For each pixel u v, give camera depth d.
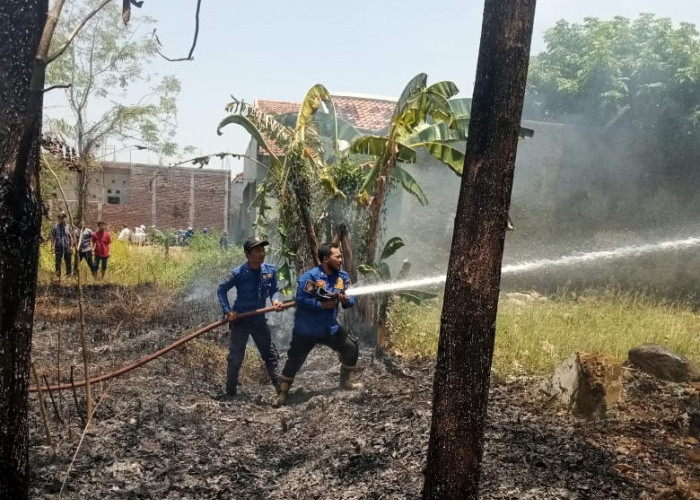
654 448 4.72
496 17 2.74
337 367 7.38
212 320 10.34
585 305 11.08
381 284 7.93
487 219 2.78
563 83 16.34
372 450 4.51
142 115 19.34
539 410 5.59
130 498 3.84
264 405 6.02
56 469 4.15
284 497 3.93
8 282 2.53
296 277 9.06
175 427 5.12
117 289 13.29
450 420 2.88
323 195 8.80
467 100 8.65
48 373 6.50
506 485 3.82
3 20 2.43
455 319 2.84
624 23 16.09
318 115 10.15
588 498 3.71
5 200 2.47
